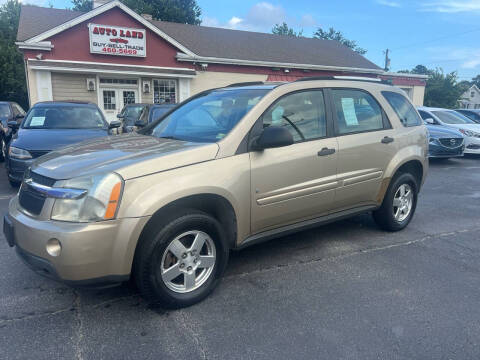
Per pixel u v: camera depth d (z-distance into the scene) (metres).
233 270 3.77
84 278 2.61
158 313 2.98
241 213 3.28
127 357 2.47
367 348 2.59
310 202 3.79
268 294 3.30
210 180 3.02
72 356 2.47
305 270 3.79
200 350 2.55
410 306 3.14
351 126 4.16
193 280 3.08
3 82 23.22
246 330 2.78
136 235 2.69
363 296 3.29
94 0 19.06
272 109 3.55
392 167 4.49
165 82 18.11
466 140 11.93
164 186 2.80
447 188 7.90
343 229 5.04
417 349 2.59
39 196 2.78
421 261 4.06
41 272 2.74
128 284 3.45
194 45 19.78
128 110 12.51
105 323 2.84
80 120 7.78
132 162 2.84
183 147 3.16
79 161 2.95
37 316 2.91
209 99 4.09
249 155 3.31
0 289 3.31
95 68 15.84
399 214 4.90
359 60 24.11
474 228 5.24
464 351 2.58
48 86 15.55
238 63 19.00
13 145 6.51
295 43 24.16
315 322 2.89
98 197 2.61
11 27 29.31
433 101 36.22
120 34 16.38
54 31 15.18
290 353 2.54
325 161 3.82
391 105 4.69
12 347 2.54
